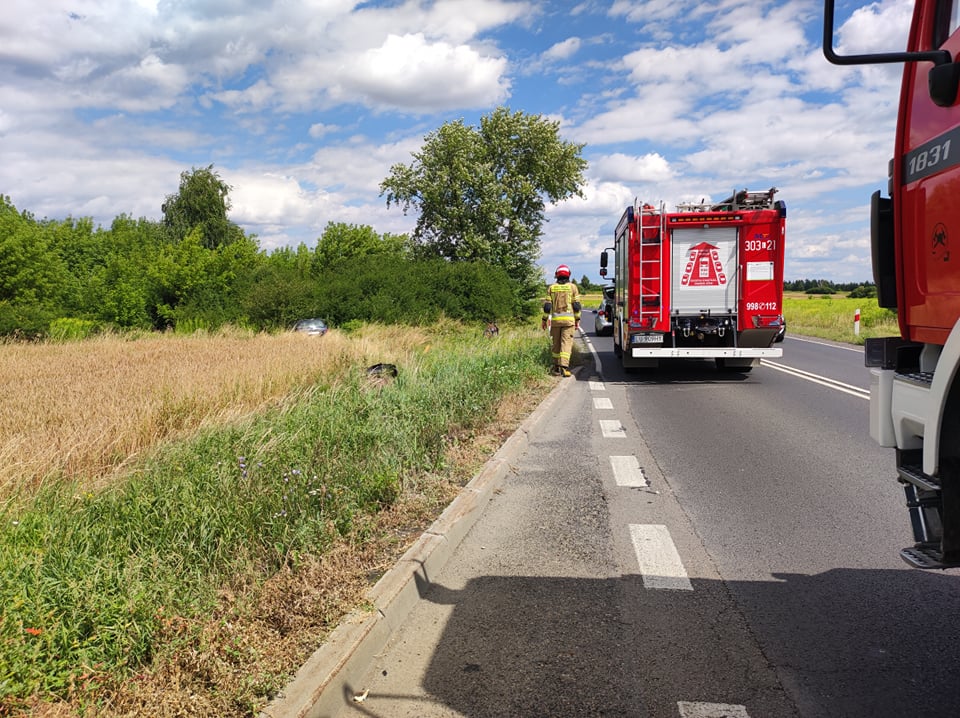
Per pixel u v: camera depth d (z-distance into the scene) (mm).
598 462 7652
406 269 35156
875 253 3309
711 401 12086
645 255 14891
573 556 4867
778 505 5969
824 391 12930
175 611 3418
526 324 37312
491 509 5969
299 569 4125
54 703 2693
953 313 2791
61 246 59531
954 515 2709
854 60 2664
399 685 3273
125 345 19109
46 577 3328
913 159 3072
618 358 20750
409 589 4082
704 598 4156
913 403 2977
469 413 9039
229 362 12438
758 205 14844
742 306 14742
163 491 4773
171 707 2779
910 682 3201
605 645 3613
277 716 2781
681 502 6113
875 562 4676
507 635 3742
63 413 7953
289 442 6250
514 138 49562
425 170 50625
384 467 6137
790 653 3494
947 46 2850
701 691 3168
